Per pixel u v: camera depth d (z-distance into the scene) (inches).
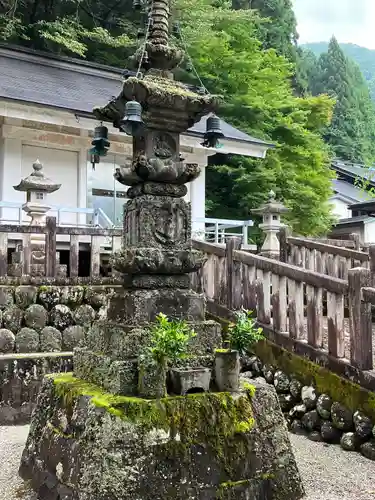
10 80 485.4
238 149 538.3
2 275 272.8
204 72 723.4
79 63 626.2
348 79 1553.9
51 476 148.1
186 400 141.4
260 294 255.8
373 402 195.5
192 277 297.4
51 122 434.9
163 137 165.8
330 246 362.0
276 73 766.5
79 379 165.5
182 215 166.1
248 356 254.8
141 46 174.7
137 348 145.9
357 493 160.6
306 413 221.1
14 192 460.4
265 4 1049.5
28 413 249.1
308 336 228.4
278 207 401.4
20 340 267.0
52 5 773.3
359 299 203.8
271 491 148.2
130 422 132.6
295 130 724.7
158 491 131.3
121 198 526.3
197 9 716.0
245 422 148.4
